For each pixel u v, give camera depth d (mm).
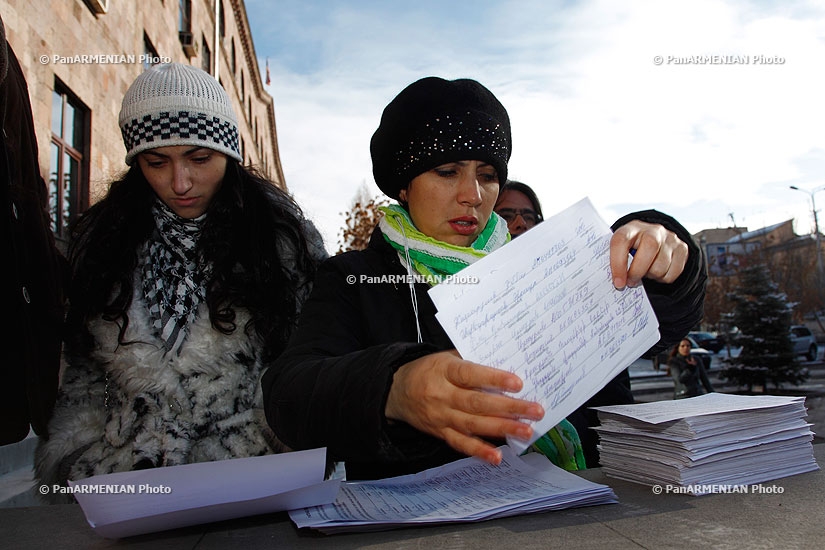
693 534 720
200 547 763
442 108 1230
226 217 1686
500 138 1263
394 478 1080
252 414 1598
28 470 3801
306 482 848
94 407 1637
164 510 783
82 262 1662
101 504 760
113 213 1672
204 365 1578
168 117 1580
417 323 1238
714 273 32438
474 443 702
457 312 800
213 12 16375
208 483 810
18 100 1551
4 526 887
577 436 1283
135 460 1495
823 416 8609
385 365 796
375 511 861
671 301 1128
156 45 10891
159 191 1645
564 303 859
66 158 7293
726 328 17359
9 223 1446
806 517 776
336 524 784
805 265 32312
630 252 984
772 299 14547
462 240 1304
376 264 1338
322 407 860
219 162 1661
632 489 972
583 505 875
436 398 714
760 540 691
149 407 1547
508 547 704
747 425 972
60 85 7047
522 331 818
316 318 1265
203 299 1636
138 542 797
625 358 860
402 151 1267
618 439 1061
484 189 1280
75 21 7305
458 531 779
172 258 1678
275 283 1670
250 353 1632
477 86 1310
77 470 1528
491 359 794
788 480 978
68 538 826
